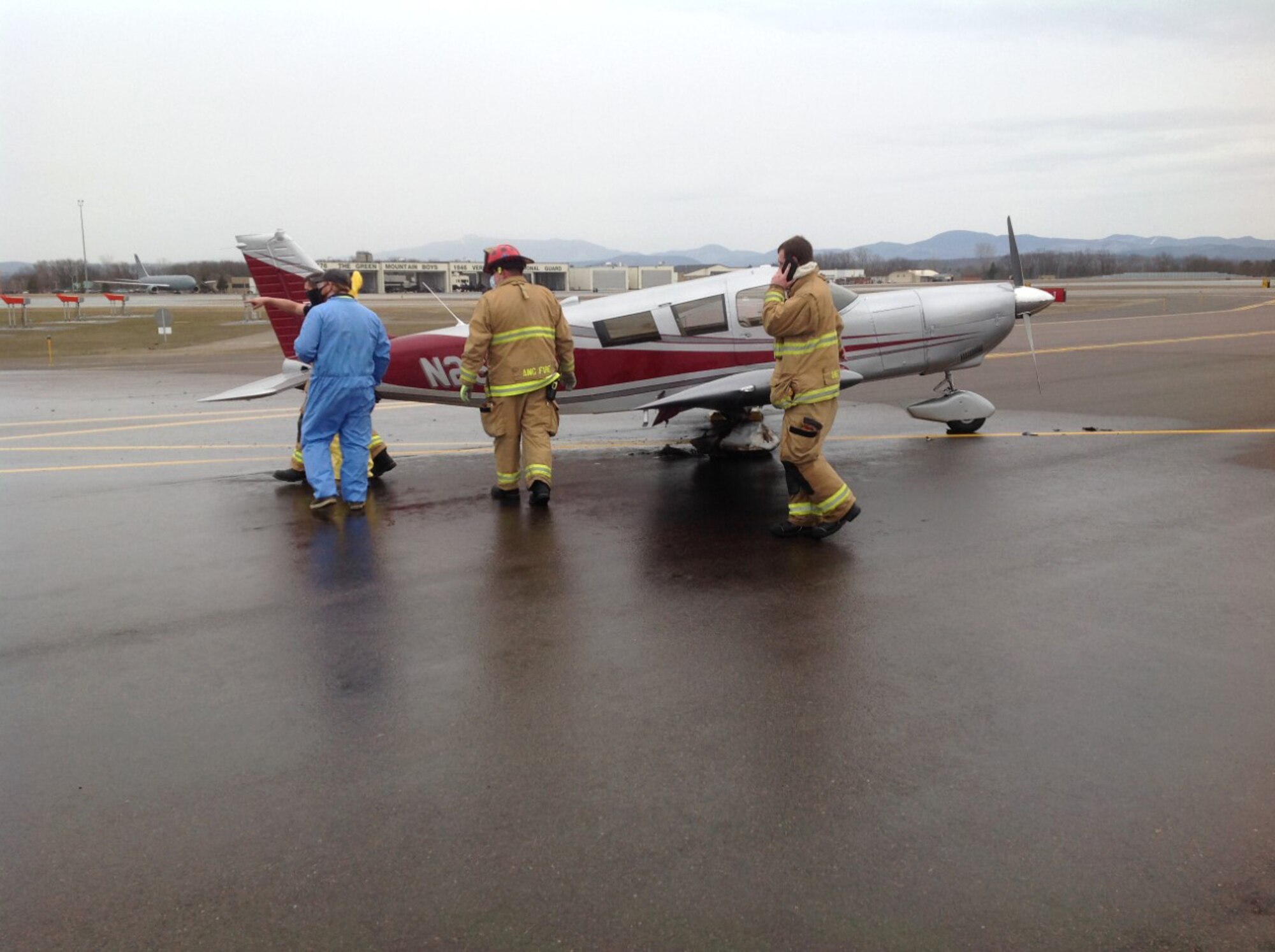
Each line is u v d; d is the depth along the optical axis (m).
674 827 3.13
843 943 2.59
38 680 4.39
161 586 5.74
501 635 4.84
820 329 6.12
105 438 11.73
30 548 6.63
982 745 3.62
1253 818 3.12
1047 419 11.59
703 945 2.59
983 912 2.70
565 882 2.87
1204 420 11.20
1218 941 2.57
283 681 4.34
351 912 2.75
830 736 3.72
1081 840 3.02
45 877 2.93
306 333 7.27
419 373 9.00
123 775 3.53
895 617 4.98
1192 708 3.90
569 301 9.32
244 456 10.34
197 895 2.84
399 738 3.78
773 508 7.38
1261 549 6.05
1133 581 5.48
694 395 8.35
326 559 6.26
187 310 66.62
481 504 7.74
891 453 9.49
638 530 6.84
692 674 4.32
